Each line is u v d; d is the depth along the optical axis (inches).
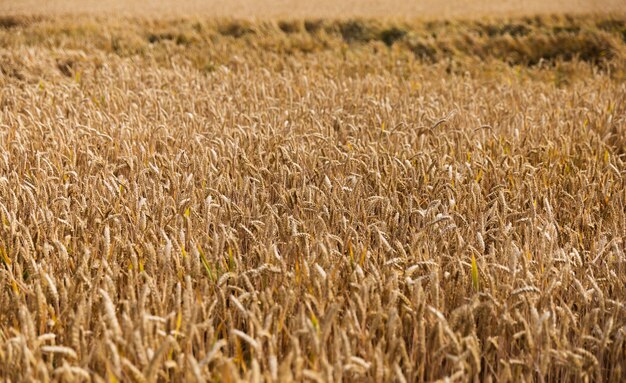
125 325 88.7
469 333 96.4
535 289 101.2
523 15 607.2
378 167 177.8
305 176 174.4
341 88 319.3
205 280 104.9
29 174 180.9
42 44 500.4
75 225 141.3
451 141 219.0
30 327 91.4
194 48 497.4
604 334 97.3
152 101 276.7
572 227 156.9
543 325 96.8
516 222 150.2
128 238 135.6
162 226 135.9
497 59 493.4
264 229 133.0
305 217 145.5
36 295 97.3
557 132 234.7
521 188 168.7
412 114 261.3
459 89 331.9
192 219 143.1
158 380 93.0
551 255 118.5
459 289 113.4
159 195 149.3
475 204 148.7
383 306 107.4
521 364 97.6
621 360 106.8
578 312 116.0
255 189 151.3
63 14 689.6
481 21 591.2
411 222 150.9
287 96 305.4
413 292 103.3
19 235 132.0
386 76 385.7
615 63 450.6
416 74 400.2
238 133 225.3
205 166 180.2
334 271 112.6
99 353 88.8
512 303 109.3
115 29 569.3
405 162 179.2
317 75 374.0
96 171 188.4
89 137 217.3
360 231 142.5
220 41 526.6
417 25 581.3
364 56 482.6
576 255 122.5
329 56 460.8
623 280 124.2
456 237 130.1
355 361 85.6
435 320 104.3
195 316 93.1
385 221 139.4
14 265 117.3
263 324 101.1
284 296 104.8
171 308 109.6
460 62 476.4
